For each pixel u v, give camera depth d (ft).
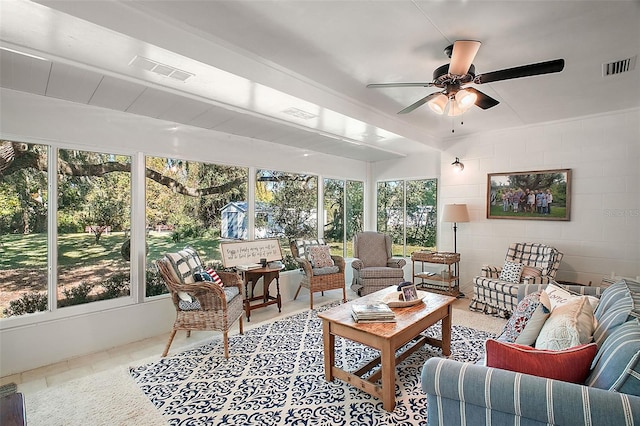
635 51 7.67
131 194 10.78
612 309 5.43
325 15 6.22
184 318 9.39
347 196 19.45
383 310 7.68
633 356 3.54
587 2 5.85
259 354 9.32
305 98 9.27
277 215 15.42
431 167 17.98
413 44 7.30
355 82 9.39
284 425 6.23
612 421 3.26
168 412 6.65
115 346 10.15
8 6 4.95
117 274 10.46
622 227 12.19
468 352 9.33
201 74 7.53
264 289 13.32
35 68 7.13
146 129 10.95
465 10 6.07
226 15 6.20
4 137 8.42
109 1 5.63
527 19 6.37
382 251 17.07
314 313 13.23
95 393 7.34
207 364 8.73
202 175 12.63
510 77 6.98
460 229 16.30
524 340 5.90
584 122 12.91
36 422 6.34
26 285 8.89
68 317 9.37
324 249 15.34
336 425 6.22
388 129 12.86
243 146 13.78
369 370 8.24
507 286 12.01
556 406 3.50
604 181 12.53
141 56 6.67
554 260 12.38
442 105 8.46
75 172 9.72
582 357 4.05
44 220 9.19
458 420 4.19
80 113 9.60
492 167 15.23
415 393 7.28
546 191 13.75
